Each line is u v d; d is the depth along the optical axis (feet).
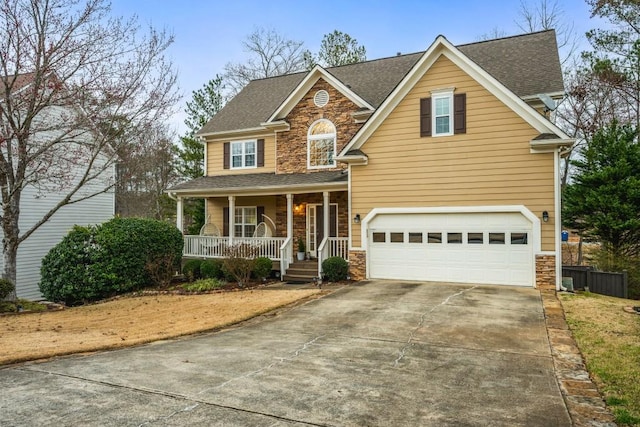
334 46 113.91
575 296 38.58
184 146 98.58
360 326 30.09
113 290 49.96
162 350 25.57
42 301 52.49
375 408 16.47
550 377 19.76
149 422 15.24
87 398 17.56
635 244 50.60
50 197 62.18
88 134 57.98
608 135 54.49
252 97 75.00
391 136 47.98
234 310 37.24
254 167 66.03
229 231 63.00
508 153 42.93
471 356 23.09
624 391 17.83
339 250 53.26
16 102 43.29
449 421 15.34
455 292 40.34
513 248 43.32
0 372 21.40
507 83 51.49
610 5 63.21
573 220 54.65
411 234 47.65
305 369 21.20
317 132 60.08
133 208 109.60
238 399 17.35
